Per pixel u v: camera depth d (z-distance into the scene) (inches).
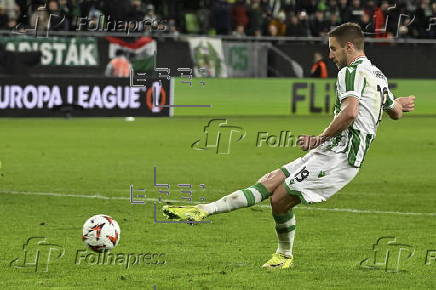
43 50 2554.1
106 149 1984.5
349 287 800.9
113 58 2600.9
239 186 1483.8
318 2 2965.1
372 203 1315.2
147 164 1754.4
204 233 1068.5
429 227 1122.0
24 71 2551.7
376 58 2790.4
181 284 807.1
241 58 2721.5
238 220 1159.6
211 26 2886.3
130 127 2433.6
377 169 1715.1
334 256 938.1
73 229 1085.8
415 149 2044.8
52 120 2566.4
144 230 1084.5
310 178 832.3
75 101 2588.6
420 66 2832.2
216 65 2691.9
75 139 2160.4
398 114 872.3
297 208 1264.8
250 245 994.7
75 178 1553.9
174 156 1886.1
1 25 2588.6
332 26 2856.8
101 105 2605.8
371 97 828.0
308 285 806.5
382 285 810.2
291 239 875.4
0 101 2536.9
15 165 1720.0
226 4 2888.8
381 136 2311.8
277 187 845.2
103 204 1286.9
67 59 2573.8
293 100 2765.7
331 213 1225.4
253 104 2731.3
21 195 1365.7
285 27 2864.2
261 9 3004.4
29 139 2146.9
